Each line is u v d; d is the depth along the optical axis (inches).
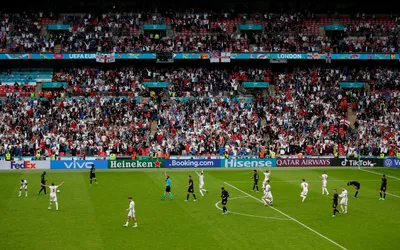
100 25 3304.6
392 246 1195.3
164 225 1373.0
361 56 3206.2
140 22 3383.4
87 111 2871.6
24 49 3075.8
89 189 1920.5
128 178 2213.3
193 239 1236.5
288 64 3417.8
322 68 3385.8
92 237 1244.5
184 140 2738.7
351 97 3139.8
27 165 2460.6
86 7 3486.7
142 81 3174.2
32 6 3430.1
